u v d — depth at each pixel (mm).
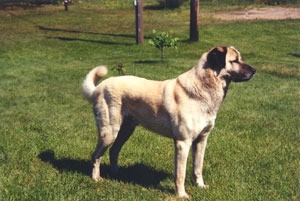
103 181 3760
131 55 11031
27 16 18531
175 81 3500
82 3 22047
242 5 19734
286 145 4660
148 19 17141
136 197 3492
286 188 3697
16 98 6855
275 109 6090
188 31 14094
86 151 4453
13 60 10664
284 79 8219
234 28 14453
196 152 3674
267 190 3650
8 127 5246
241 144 4660
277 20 15734
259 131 5098
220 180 3828
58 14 19000
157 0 21531
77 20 17188
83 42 12898
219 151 4457
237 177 3889
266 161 4219
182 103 3402
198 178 3740
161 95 3479
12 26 15984
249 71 3396
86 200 3453
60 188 3602
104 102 3631
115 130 3641
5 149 4398
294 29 14195
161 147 4535
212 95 3404
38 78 8500
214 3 20406
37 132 5055
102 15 18594
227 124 5332
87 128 5188
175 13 18516
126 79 3645
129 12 19359
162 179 3871
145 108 3529
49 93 7164
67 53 11469
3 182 3719
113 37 13539
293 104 6328
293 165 4141
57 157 4277
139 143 4637
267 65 9500
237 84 7734
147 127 3596
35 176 3830
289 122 5465
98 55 11188
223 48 3400
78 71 9133
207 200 3475
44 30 15000
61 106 6316
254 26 14734
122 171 4020
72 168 4035
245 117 5652
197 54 11070
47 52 11609
